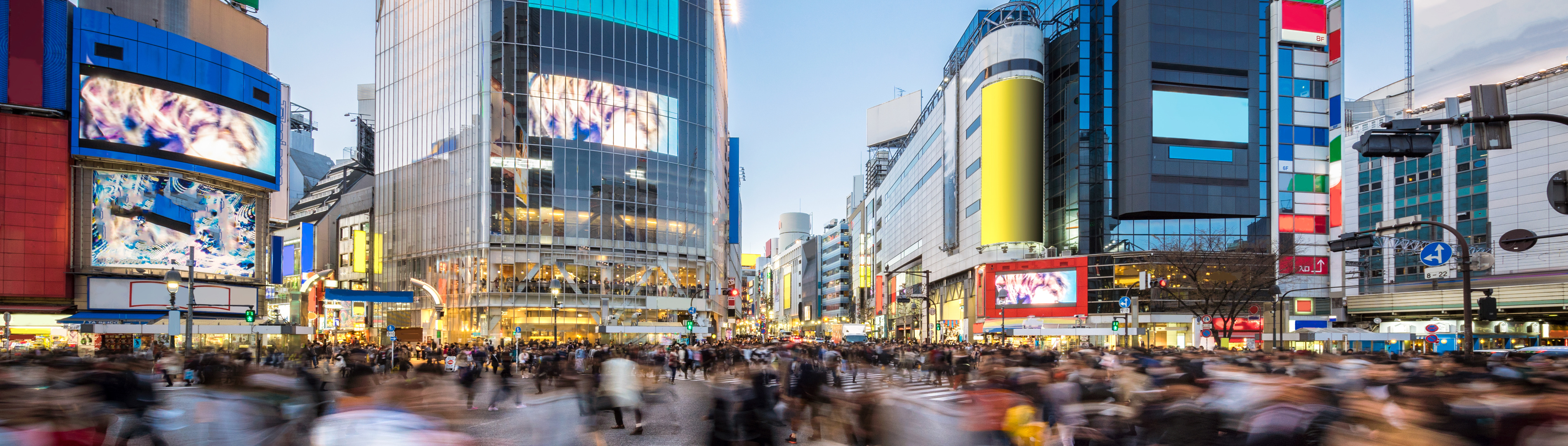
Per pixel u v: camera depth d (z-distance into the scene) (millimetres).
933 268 104125
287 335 60375
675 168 80438
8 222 49469
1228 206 75812
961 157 93188
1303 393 9438
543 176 74250
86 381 13914
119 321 49406
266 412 11773
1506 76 78375
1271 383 9992
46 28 50969
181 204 55094
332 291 62312
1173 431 10938
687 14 83312
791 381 19281
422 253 78000
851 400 14945
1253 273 58531
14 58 49875
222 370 12875
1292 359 23016
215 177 56594
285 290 87562
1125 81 77438
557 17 76125
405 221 80438
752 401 12688
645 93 79062
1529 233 19578
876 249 148000
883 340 90000
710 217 82688
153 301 53344
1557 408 9477
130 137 52531
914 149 117188
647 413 22281
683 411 22641
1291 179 77188
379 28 86500
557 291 71250
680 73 81938
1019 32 83688
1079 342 74875
